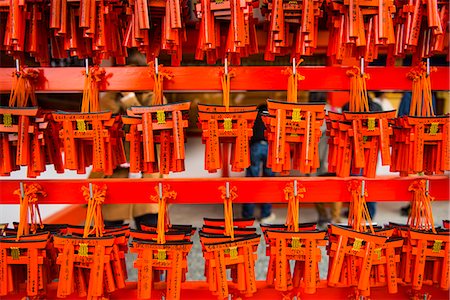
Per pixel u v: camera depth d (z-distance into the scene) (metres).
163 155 1.20
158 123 1.17
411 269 1.30
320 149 2.44
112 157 1.24
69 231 1.33
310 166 1.21
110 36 1.20
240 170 1.22
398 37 1.25
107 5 1.14
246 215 2.62
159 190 1.26
